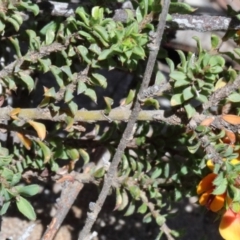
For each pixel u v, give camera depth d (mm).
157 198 389
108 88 525
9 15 349
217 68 312
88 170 404
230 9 374
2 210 338
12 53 458
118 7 378
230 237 323
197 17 369
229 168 312
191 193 378
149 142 382
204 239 406
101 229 504
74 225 503
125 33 328
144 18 334
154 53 311
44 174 390
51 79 529
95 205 345
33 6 352
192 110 322
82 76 347
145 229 509
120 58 334
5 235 488
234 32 371
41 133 351
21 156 381
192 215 519
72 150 375
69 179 389
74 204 509
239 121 324
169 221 514
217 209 327
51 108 351
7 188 332
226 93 322
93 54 343
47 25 376
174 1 359
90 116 351
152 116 334
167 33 414
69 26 352
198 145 328
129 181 383
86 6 377
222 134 328
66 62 358
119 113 348
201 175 364
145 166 386
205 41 509
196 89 314
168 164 383
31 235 490
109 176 340
